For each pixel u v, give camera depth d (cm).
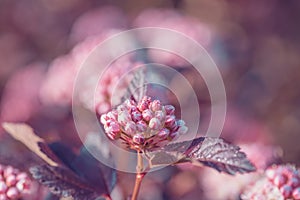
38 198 40
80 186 37
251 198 40
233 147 35
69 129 54
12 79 76
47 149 38
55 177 37
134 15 85
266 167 43
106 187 38
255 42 84
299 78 78
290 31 86
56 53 85
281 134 70
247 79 76
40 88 66
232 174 35
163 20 71
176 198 51
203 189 50
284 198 39
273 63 81
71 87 55
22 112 63
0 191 39
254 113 72
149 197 50
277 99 76
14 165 39
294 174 40
